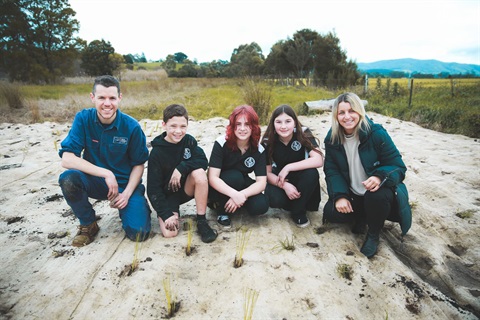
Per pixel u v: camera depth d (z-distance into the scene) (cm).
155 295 202
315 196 285
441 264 237
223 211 282
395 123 708
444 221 290
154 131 643
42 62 2608
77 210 245
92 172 241
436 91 1209
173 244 252
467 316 190
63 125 711
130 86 1631
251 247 250
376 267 230
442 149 503
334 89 1678
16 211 309
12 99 906
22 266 230
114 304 195
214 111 883
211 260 234
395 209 241
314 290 205
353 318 187
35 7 2512
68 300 198
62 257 238
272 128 275
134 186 262
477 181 376
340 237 267
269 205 289
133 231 253
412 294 204
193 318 185
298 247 251
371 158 243
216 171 268
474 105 881
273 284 210
